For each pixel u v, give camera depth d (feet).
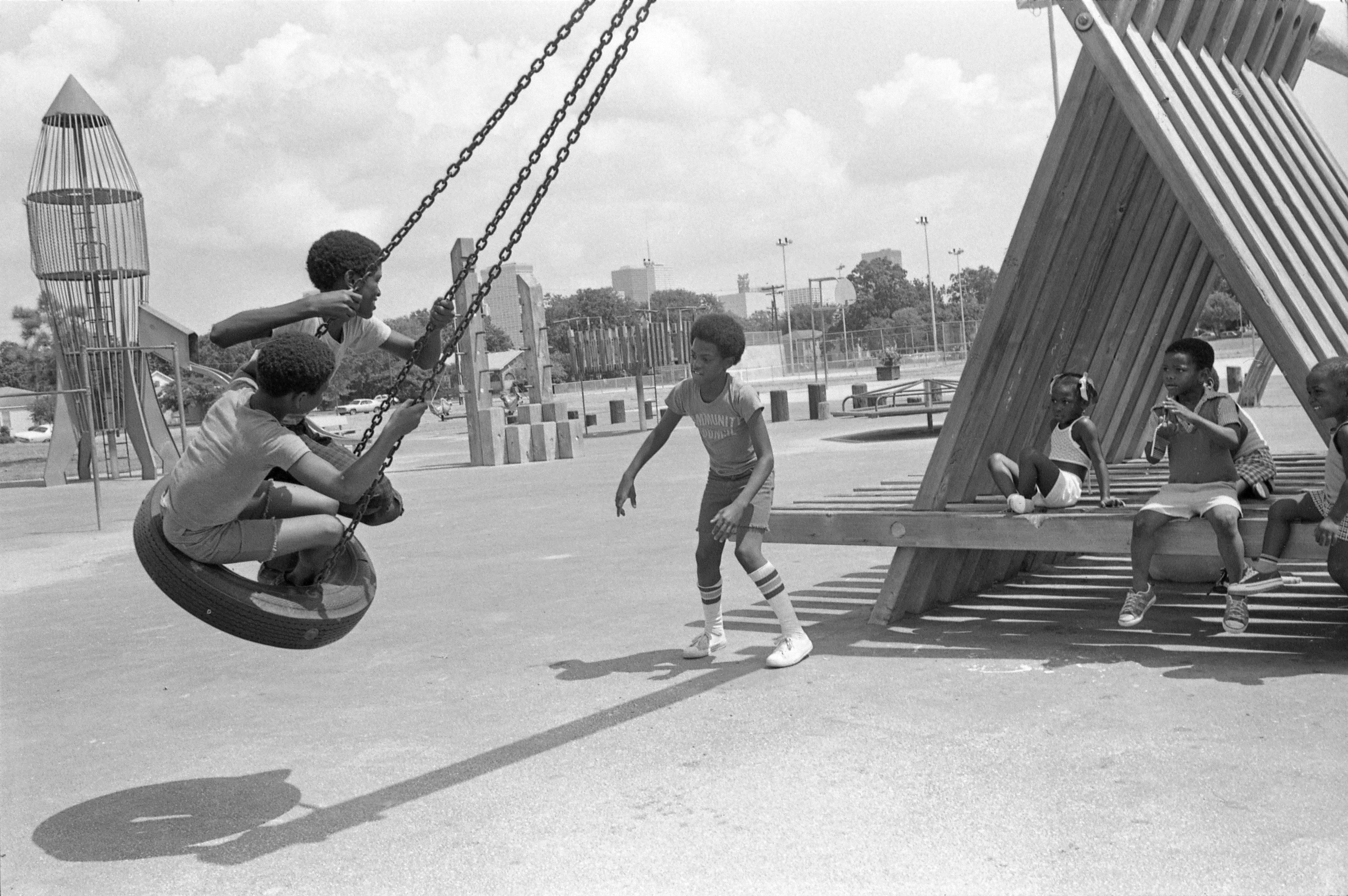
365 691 18.58
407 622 24.11
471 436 73.26
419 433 134.51
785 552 30.40
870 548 30.09
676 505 41.98
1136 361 24.71
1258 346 160.25
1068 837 10.79
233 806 13.53
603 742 14.84
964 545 19.20
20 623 27.73
